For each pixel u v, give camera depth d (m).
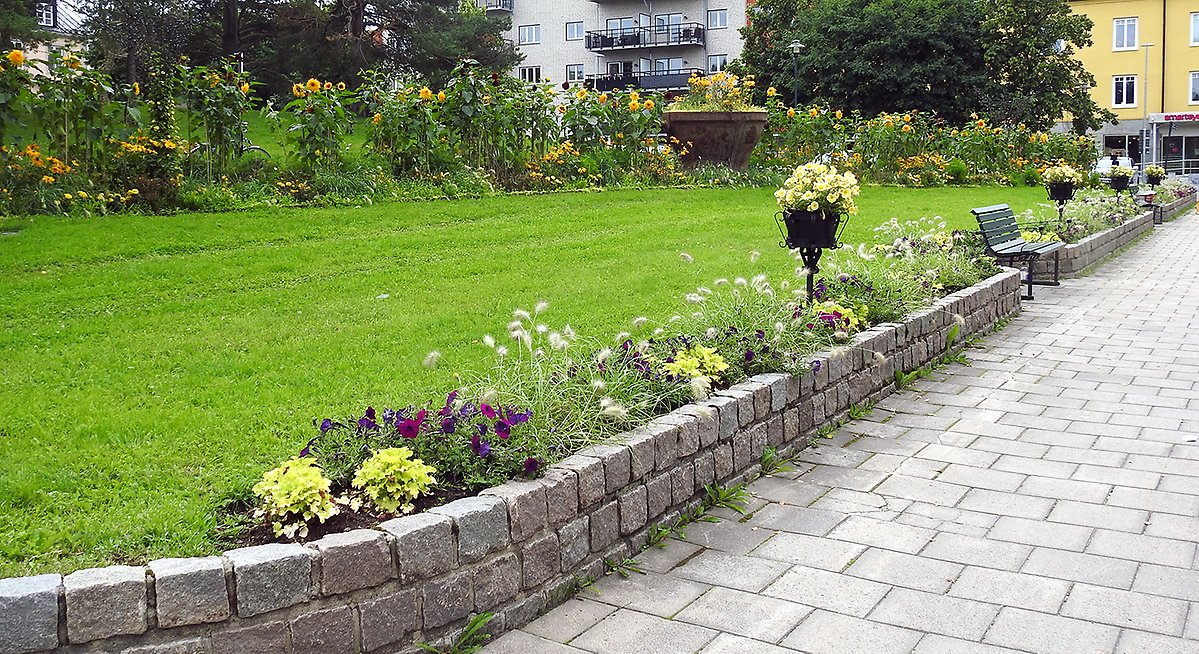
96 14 28.09
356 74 31.22
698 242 10.36
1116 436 5.23
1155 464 4.76
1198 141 44.78
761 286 5.91
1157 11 44.53
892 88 33.62
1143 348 7.45
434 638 3.03
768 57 37.06
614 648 3.09
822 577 3.57
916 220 13.38
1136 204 18.55
